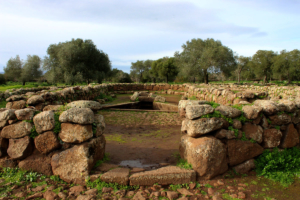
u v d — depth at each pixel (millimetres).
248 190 3086
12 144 3414
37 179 3275
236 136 3543
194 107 3414
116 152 4598
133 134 6227
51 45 33438
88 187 3094
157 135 6109
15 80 45219
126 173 3234
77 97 10406
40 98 6539
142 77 68938
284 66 39094
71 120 3213
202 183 3250
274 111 3760
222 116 3479
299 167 3602
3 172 3459
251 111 3639
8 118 3395
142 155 4414
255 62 46000
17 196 2838
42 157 3424
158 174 3180
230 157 3520
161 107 12016
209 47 31516
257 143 3723
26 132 3391
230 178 3418
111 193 2965
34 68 40469
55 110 3713
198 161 3299
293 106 3920
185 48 35188
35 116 3346
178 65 36750
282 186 3197
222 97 10641
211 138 3373
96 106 3844
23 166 3434
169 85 22969
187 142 3633
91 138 3469
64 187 3113
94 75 34781
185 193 2988
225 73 33188
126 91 21812
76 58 32094
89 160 3223
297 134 4008
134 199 2816
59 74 32125
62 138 3287
